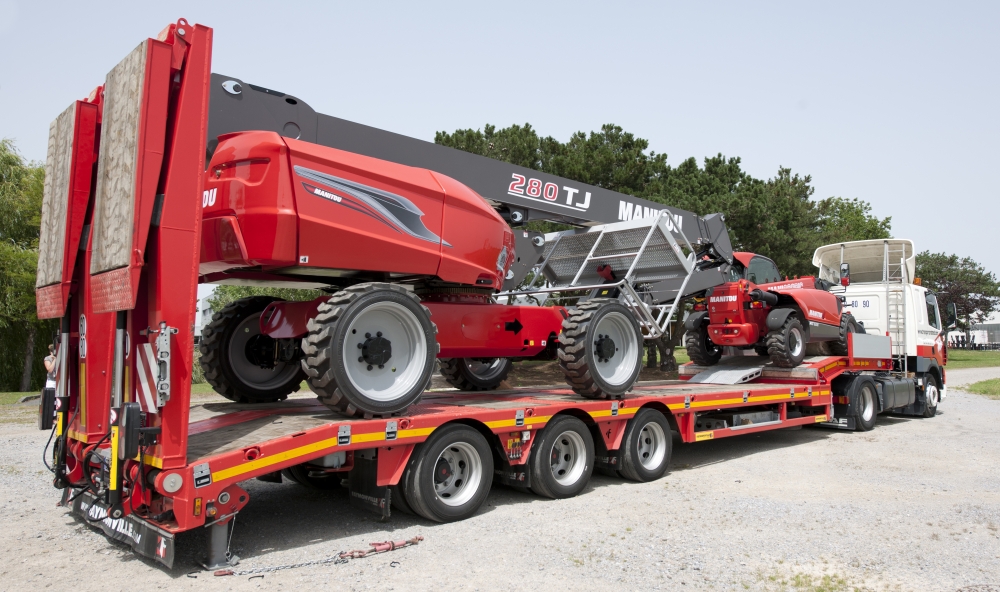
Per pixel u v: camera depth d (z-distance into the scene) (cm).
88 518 482
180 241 395
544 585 393
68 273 471
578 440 627
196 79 404
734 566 429
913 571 423
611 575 411
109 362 484
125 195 392
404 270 538
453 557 442
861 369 1071
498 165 730
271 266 495
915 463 782
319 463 476
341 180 503
